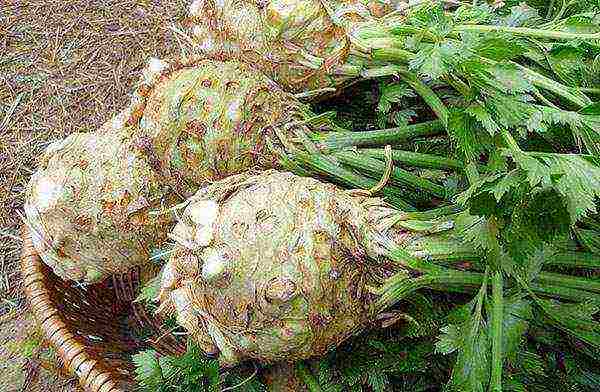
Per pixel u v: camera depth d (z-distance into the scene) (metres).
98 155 0.57
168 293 0.50
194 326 0.49
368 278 0.48
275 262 0.45
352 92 0.60
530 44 0.52
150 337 0.63
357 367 0.50
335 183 0.54
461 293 0.52
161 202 0.57
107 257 0.59
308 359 0.51
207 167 0.53
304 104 0.56
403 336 0.51
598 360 0.50
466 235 0.46
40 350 0.79
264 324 0.46
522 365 0.48
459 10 0.54
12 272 0.86
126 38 1.12
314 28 0.53
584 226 0.50
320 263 0.46
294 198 0.47
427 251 0.48
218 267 0.45
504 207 0.43
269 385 0.52
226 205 0.47
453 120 0.47
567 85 0.50
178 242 0.47
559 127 0.47
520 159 0.42
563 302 0.50
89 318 0.61
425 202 0.55
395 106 0.58
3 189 0.93
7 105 1.02
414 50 0.52
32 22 1.14
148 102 0.55
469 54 0.47
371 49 0.53
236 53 0.56
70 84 1.05
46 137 0.99
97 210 0.56
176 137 0.53
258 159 0.53
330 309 0.46
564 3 0.56
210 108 0.53
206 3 0.57
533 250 0.43
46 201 0.56
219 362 0.50
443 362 0.51
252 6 0.55
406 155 0.53
